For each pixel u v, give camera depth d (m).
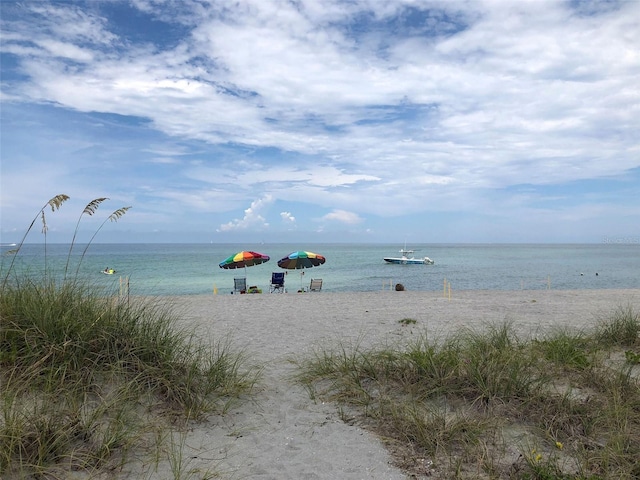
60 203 4.91
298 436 3.95
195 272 40.97
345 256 95.56
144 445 3.58
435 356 5.24
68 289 4.94
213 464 3.40
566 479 3.14
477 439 3.76
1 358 4.09
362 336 8.34
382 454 3.64
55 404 3.72
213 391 4.68
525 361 5.33
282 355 6.72
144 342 4.67
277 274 23.45
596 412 4.12
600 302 14.85
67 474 3.06
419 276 38.75
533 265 60.16
